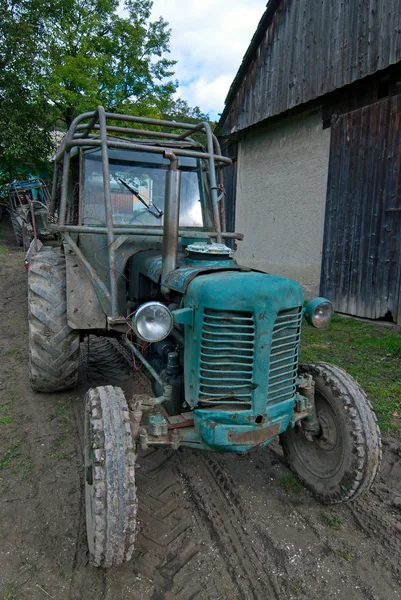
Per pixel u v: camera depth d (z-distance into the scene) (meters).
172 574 2.33
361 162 7.18
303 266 8.75
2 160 16.59
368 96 7.15
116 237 3.46
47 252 4.42
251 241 10.59
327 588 2.27
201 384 2.40
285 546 2.54
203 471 3.26
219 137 11.54
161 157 4.05
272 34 8.98
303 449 3.13
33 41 15.84
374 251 7.02
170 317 2.38
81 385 4.54
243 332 2.32
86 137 3.95
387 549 2.54
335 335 6.43
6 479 3.07
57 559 2.40
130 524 2.14
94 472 2.15
